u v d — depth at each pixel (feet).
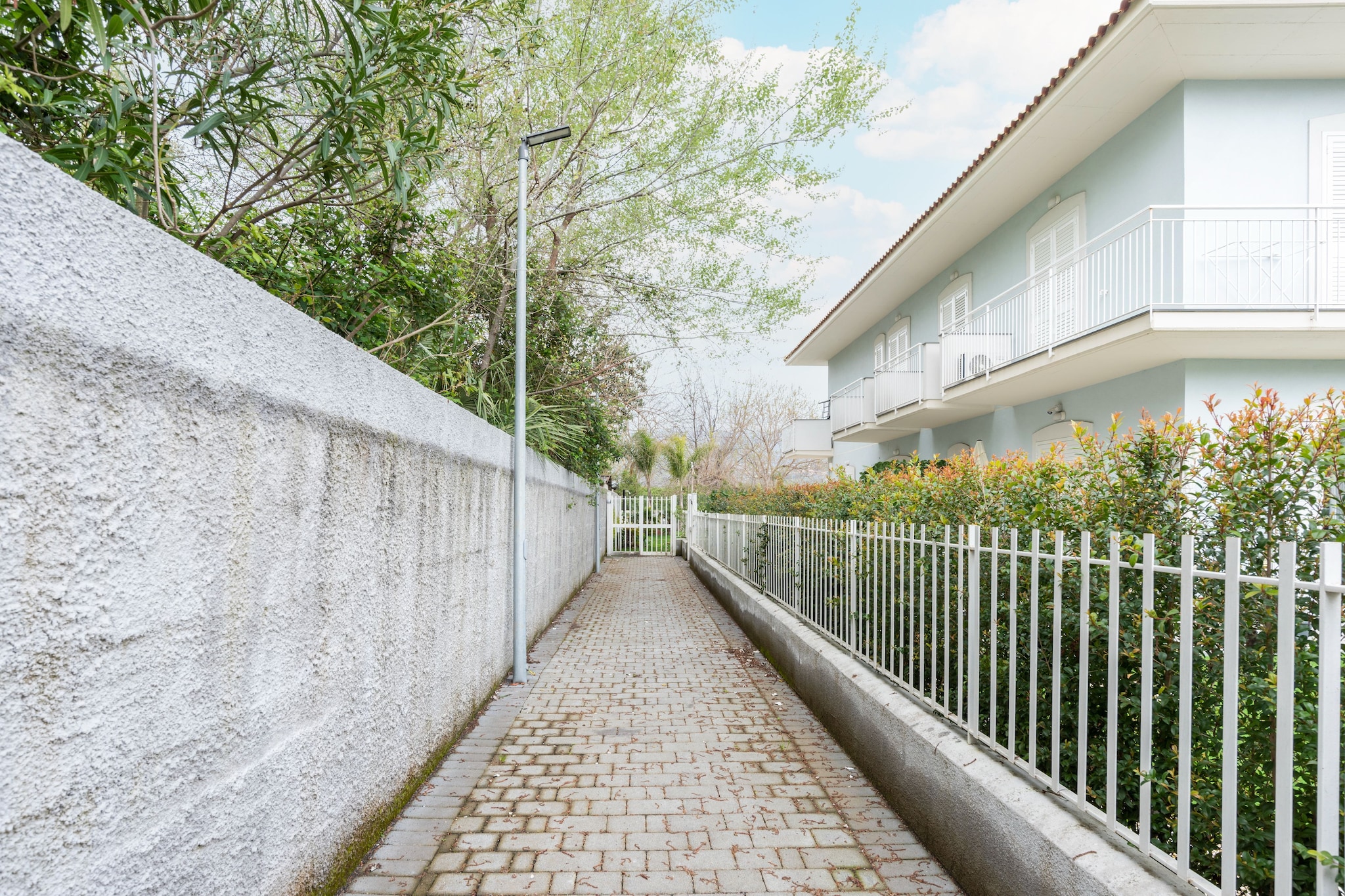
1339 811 6.02
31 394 4.56
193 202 13.07
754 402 126.00
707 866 10.69
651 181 34.91
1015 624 10.34
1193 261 31.53
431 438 13.91
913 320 65.87
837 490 23.30
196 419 6.39
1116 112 34.94
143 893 5.63
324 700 9.21
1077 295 39.22
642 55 30.94
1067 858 7.57
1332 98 31.76
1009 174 41.65
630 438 89.25
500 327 33.60
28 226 4.55
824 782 14.05
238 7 11.07
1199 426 9.56
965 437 55.11
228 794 6.93
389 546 11.62
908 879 10.36
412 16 11.00
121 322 5.40
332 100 10.61
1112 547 8.00
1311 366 31.81
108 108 8.95
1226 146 31.76
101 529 5.19
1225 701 6.27
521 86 28.66
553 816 12.39
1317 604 7.09
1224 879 6.15
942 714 12.23
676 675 23.17
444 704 15.14
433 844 11.24
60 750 4.80
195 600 6.38
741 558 36.09
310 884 8.87
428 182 15.30
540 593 28.84
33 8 7.45
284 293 14.78
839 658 17.15
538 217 33.88
